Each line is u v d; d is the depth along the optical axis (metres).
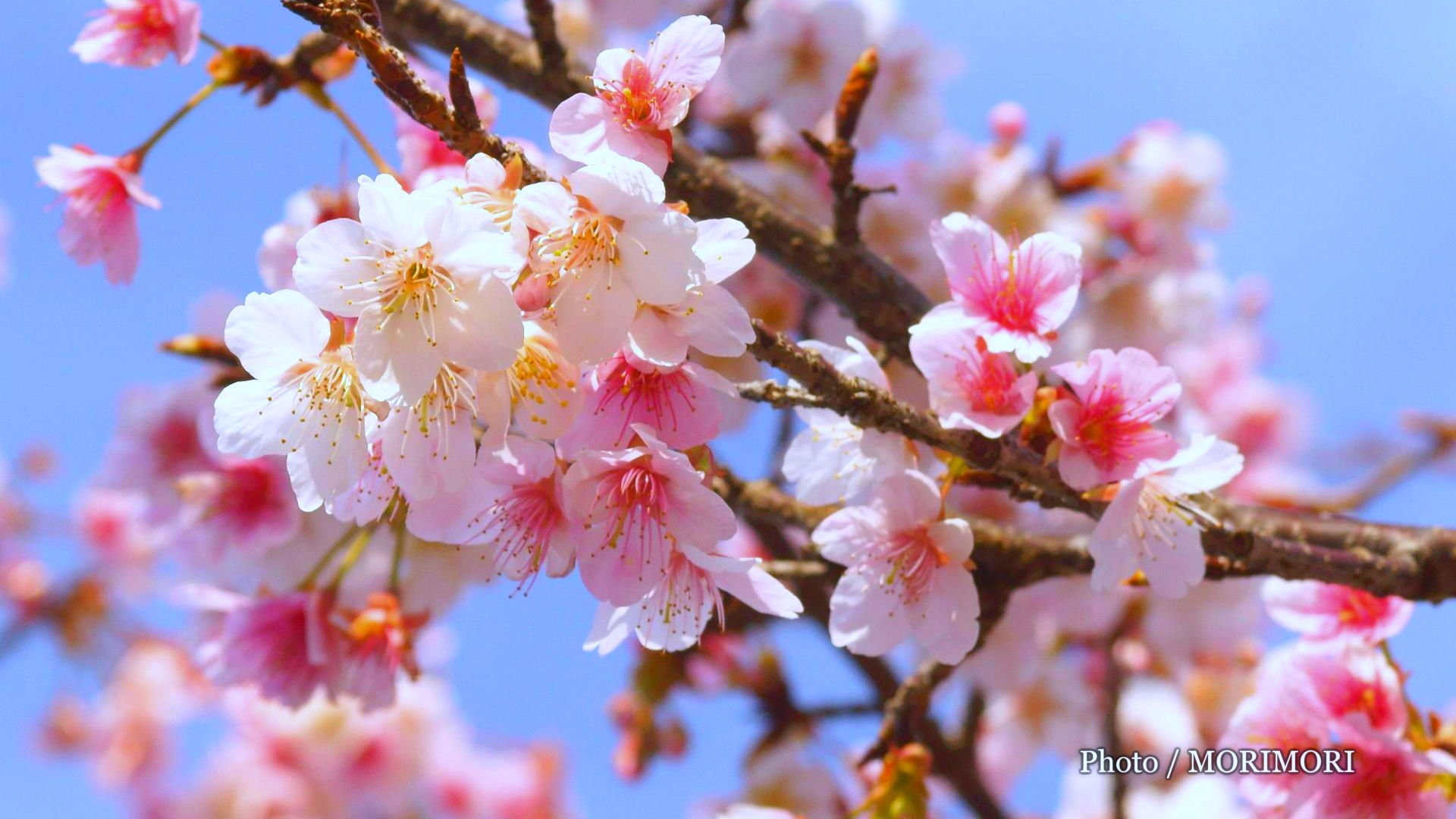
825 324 0.92
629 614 0.66
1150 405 0.66
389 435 0.63
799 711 1.00
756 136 1.05
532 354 0.63
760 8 1.00
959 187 1.03
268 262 0.76
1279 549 0.69
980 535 0.75
